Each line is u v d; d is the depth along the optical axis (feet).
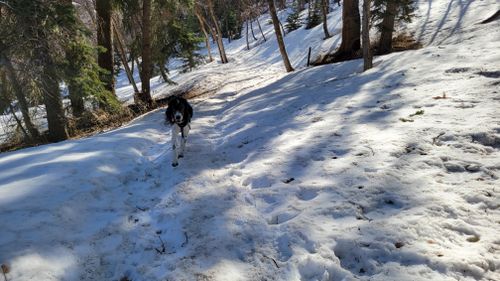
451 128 20.26
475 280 10.31
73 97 46.14
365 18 43.16
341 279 11.40
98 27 57.93
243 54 138.51
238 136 28.04
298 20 146.20
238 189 18.69
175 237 14.97
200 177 20.61
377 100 29.17
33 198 16.83
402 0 54.60
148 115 45.47
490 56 34.71
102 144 26.73
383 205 14.60
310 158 20.27
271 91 49.06
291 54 99.35
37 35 37.27
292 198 16.37
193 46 75.66
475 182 15.03
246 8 185.47
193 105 49.55
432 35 59.26
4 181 19.16
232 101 48.83
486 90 25.53
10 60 37.35
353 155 19.39
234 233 14.56
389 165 17.48
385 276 10.96
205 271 12.48
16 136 47.47
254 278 12.01
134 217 17.07
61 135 45.80
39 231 14.40
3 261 12.51
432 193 14.66
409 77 34.04
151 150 27.66
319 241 12.95
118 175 21.25
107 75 57.41
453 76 30.91
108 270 13.55
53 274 12.54
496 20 55.42
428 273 10.71
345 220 13.96
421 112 23.58
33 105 42.68
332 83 40.50
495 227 12.37
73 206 16.67
